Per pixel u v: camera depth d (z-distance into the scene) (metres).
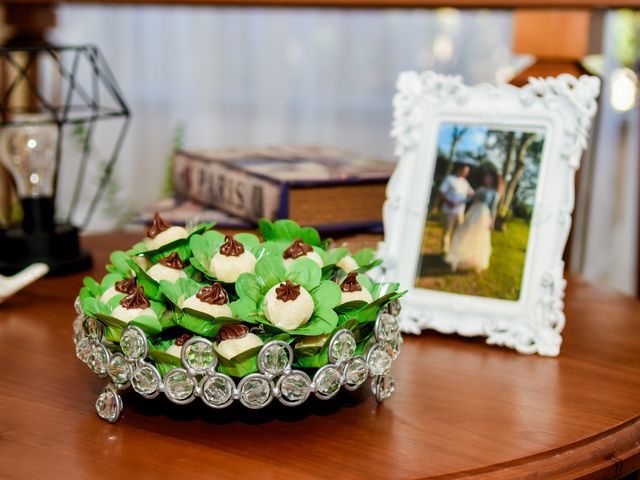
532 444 0.63
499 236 0.84
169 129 2.19
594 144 1.30
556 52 1.08
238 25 2.17
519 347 0.82
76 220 2.12
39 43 1.31
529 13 1.08
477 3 1.03
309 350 0.62
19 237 1.04
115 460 0.60
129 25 2.13
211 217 1.03
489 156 0.85
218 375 0.60
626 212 2.29
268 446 0.62
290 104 2.21
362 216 0.97
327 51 2.18
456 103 0.86
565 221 0.82
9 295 0.91
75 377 0.74
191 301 0.61
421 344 0.84
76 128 1.87
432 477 0.58
